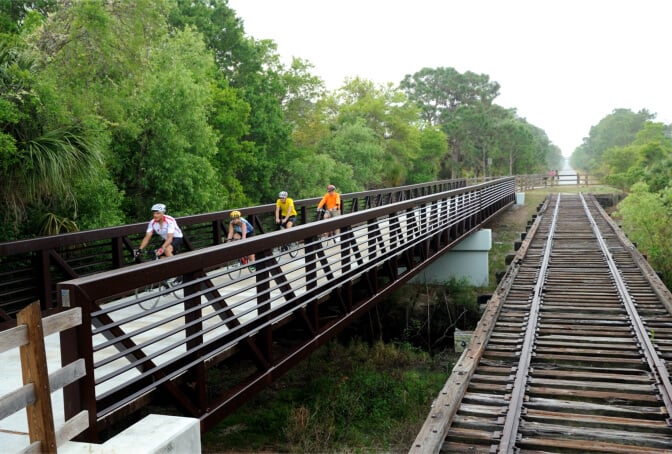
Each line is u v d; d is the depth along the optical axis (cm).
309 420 922
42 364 301
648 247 2239
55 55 1437
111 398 407
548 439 590
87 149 1012
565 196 4259
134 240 1405
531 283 1399
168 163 2022
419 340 1584
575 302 1216
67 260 857
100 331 361
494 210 2625
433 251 1440
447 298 1745
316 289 724
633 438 589
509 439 579
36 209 1182
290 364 648
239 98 3169
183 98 2075
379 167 4584
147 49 1698
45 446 301
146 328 410
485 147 7200
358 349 1375
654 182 3625
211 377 1037
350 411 973
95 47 1464
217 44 3475
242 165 3012
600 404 695
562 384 755
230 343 525
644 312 1122
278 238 616
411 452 534
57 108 1050
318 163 3666
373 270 960
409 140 5350
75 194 1342
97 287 355
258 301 607
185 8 3412
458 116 7438
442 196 1470
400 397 1040
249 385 559
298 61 4091
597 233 2178
